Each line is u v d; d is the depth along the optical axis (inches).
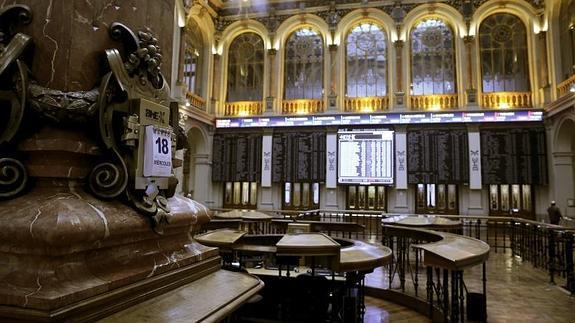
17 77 47.0
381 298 191.9
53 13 51.0
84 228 44.5
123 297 47.4
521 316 159.6
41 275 42.2
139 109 55.1
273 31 568.1
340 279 160.4
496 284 213.8
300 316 140.3
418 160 503.5
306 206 539.8
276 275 159.6
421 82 527.2
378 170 510.9
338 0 555.2
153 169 57.1
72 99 48.7
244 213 269.4
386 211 512.7
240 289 61.2
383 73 541.0
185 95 489.7
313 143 535.2
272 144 549.6
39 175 48.1
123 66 54.0
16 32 50.6
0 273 43.0
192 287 59.4
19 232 42.5
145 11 64.7
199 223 74.4
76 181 50.9
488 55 514.6
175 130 66.6
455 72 520.7
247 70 580.4
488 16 519.8
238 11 582.2
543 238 270.7
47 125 49.6
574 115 411.5
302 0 563.5
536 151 475.8
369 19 549.6
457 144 497.4
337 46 550.6
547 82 479.8
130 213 53.7
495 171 484.1
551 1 471.5
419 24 538.6
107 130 51.5
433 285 162.4
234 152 561.3
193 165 563.8
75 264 45.3
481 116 488.4
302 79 563.2
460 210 497.7
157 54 59.7
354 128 524.1
